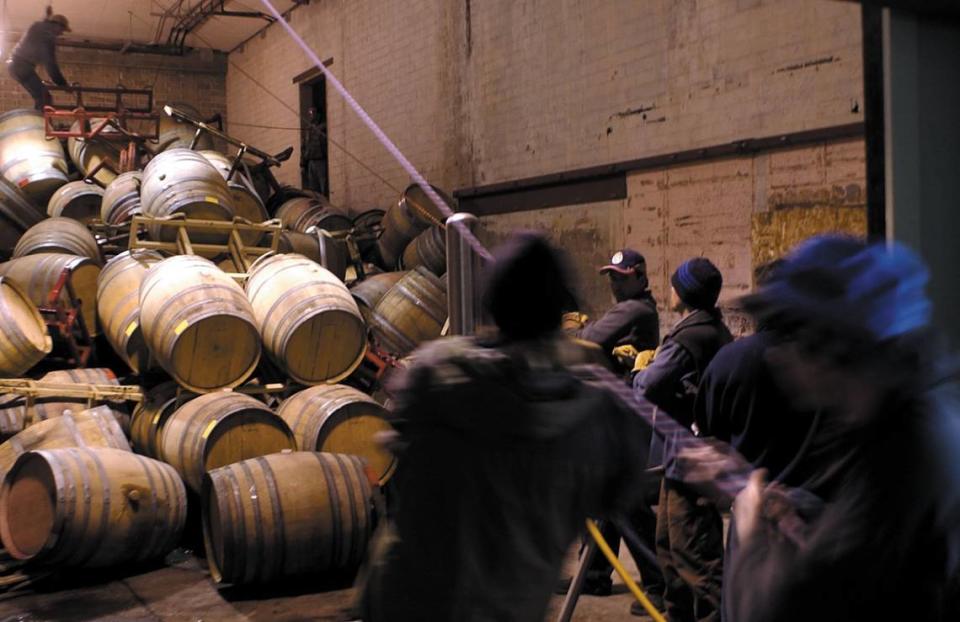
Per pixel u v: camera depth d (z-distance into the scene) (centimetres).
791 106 770
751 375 247
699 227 870
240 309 733
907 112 253
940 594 152
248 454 667
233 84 2122
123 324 786
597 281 1016
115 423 698
